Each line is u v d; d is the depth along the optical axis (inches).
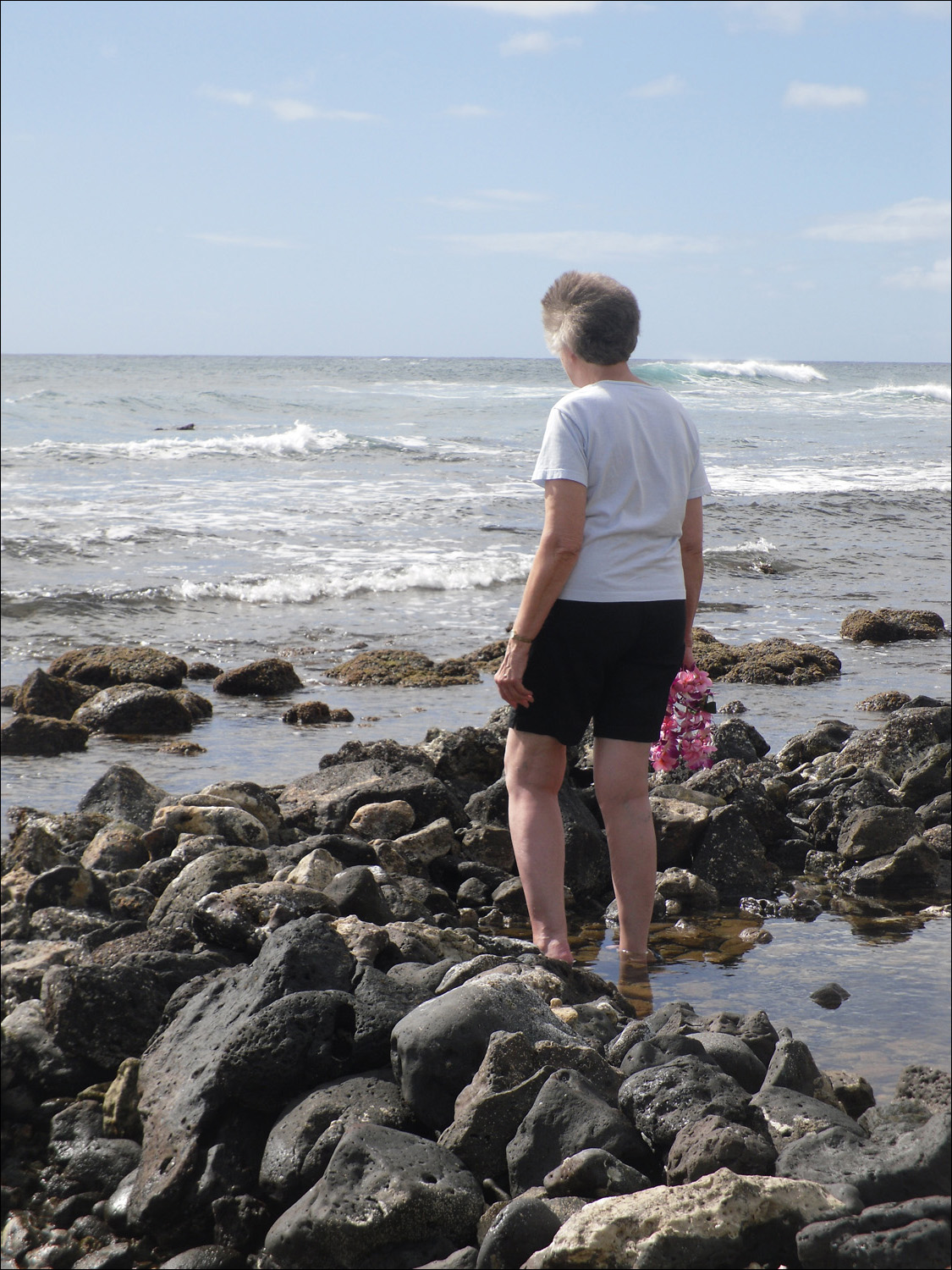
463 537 642.8
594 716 150.0
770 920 172.7
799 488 865.5
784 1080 100.7
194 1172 93.4
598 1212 78.3
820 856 200.4
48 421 1298.0
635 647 144.5
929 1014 132.7
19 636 440.5
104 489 786.2
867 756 239.6
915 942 161.6
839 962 152.6
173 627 459.5
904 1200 82.8
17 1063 110.0
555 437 140.1
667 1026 113.0
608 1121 90.8
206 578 530.6
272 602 505.4
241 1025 101.5
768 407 1748.3
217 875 155.7
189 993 115.3
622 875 151.7
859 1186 83.0
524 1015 103.7
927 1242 75.5
